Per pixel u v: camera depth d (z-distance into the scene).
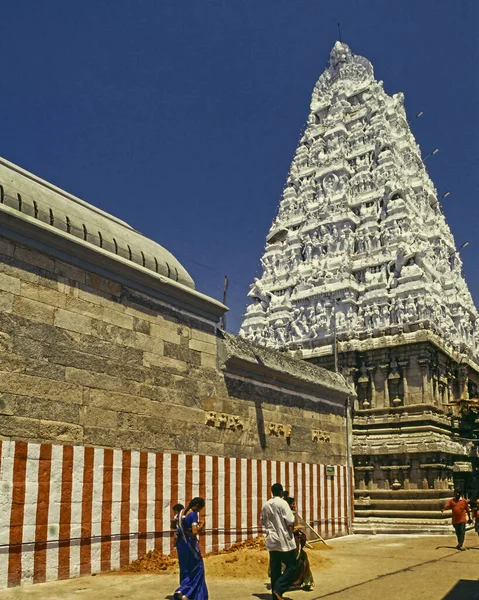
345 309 39.44
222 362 20.62
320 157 47.16
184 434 18.41
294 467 24.61
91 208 18.23
